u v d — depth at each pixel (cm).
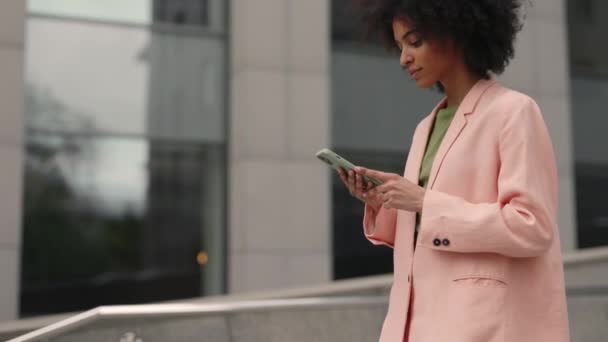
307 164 1044
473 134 223
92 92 1002
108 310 427
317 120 1056
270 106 1039
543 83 1165
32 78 979
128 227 1001
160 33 1037
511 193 209
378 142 1102
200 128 1040
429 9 224
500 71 239
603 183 1196
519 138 214
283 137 1040
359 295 541
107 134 1002
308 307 485
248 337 465
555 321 215
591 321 561
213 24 1062
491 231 205
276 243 1020
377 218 253
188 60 1045
